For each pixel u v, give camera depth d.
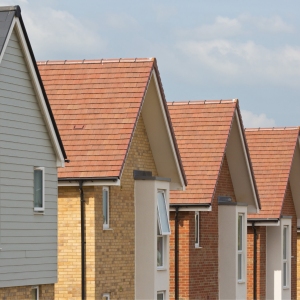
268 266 71.12
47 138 42.75
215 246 60.72
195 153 58.00
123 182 49.38
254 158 71.12
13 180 40.53
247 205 63.78
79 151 46.03
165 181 51.78
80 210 45.78
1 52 38.66
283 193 68.88
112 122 47.25
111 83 49.16
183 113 60.62
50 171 43.00
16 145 40.72
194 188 56.03
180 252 56.50
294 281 75.19
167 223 51.84
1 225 39.72
